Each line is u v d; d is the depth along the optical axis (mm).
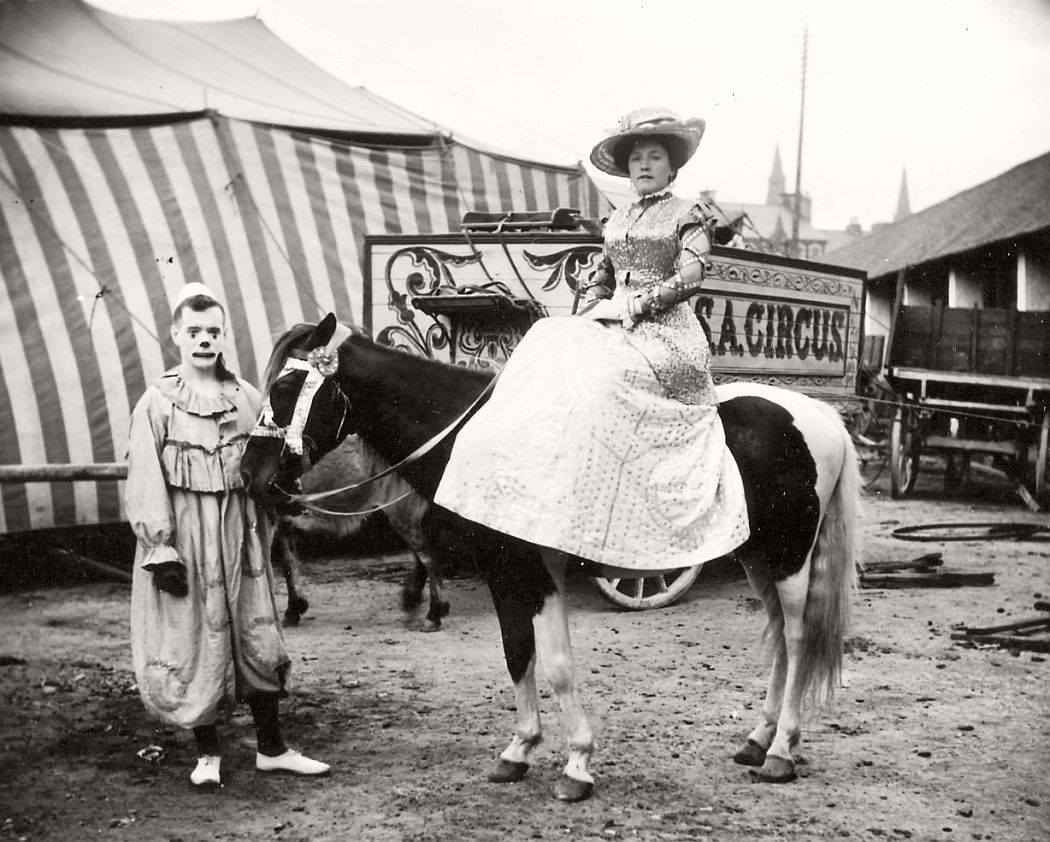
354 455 5891
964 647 5824
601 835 3330
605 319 3793
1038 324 11711
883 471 14531
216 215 8797
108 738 4305
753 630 6195
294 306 8953
